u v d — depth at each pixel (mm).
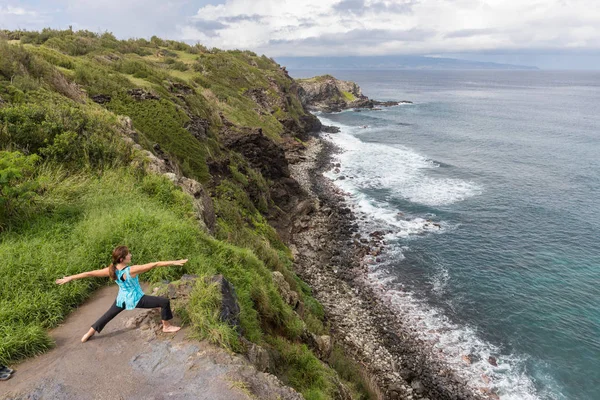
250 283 11898
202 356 6965
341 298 27672
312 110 125750
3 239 10188
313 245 35406
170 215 13445
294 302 17078
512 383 20984
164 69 65000
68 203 12797
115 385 6266
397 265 32219
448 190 49688
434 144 77562
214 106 55219
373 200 46469
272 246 29562
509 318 25828
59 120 16812
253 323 10039
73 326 7816
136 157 18188
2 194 10859
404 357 22453
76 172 15367
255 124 63688
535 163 61844
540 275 30484
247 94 76125
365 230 38562
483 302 27469
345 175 56781
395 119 111375
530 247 34750
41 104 19109
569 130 91250
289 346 11625
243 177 36938
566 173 56031
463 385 20781
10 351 6703
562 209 42812
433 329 24859
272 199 43156
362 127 98438
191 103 44688
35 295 8117
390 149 73688
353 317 25609
